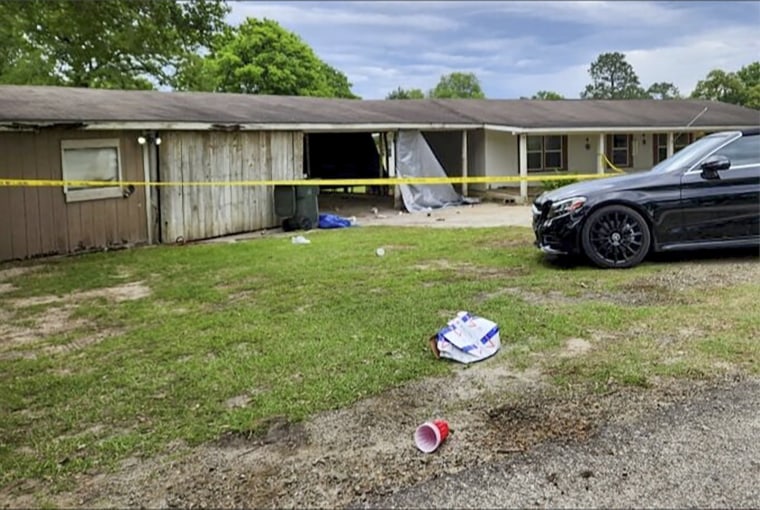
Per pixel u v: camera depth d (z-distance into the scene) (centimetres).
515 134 1773
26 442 305
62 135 949
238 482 259
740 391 329
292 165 1319
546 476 254
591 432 290
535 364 378
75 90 1262
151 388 367
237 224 1214
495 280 626
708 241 671
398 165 1587
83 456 287
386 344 426
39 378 395
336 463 272
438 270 696
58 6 1098
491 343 398
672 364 367
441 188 1670
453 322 407
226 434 303
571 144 1981
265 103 1491
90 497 253
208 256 881
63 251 956
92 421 326
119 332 504
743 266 650
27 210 912
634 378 349
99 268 817
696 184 666
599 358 382
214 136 1162
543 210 708
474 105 1981
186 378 380
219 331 481
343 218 1346
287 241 1016
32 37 1984
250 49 3938
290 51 4038
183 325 507
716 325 439
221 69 3856
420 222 1298
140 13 1099
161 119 1052
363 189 2164
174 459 281
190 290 649
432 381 359
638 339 416
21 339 497
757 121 1931
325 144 2083
